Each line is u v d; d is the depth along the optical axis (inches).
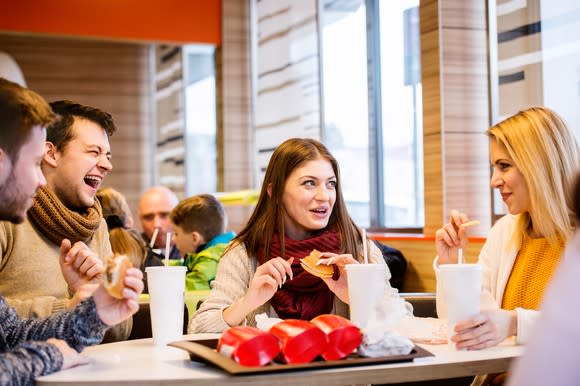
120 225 142.8
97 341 66.8
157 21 270.1
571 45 137.1
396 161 205.5
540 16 145.7
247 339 57.4
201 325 83.0
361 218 223.6
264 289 79.0
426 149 173.2
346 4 225.1
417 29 191.9
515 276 88.4
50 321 67.0
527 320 68.4
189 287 140.2
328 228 96.3
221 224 159.8
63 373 59.0
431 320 78.3
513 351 66.2
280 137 261.6
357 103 221.1
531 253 87.6
